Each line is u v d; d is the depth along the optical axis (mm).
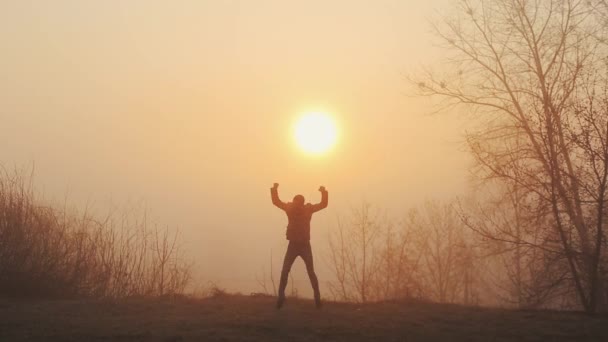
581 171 11711
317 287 8672
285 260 8727
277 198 8922
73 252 11711
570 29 14219
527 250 13727
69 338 6527
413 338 6945
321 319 7785
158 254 12305
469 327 7773
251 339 6559
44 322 7402
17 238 10914
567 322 8289
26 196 11609
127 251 12148
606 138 11250
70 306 8875
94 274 11688
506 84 15625
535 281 13469
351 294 21266
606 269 11617
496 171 13656
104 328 7035
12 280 10508
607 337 7324
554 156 12172
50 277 10930
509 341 7023
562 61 13461
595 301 11414
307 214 8828
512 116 15281
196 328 7086
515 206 13922
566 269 12641
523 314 9023
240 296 10680
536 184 12617
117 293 11227
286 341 6562
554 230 12414
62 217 12133
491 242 14461
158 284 11945
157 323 7406
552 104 12477
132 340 6477
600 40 13359
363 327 7391
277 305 8562
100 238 12070
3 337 6551
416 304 9828
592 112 11422
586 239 11758
